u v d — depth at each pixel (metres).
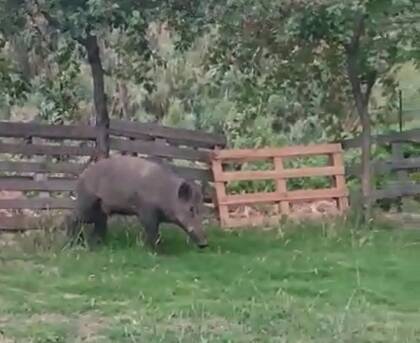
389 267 11.83
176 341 8.74
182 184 12.54
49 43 14.46
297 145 16.30
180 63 17.94
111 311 9.94
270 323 9.42
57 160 15.42
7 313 9.85
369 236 13.59
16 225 14.20
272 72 15.17
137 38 14.53
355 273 11.55
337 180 15.52
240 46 14.82
